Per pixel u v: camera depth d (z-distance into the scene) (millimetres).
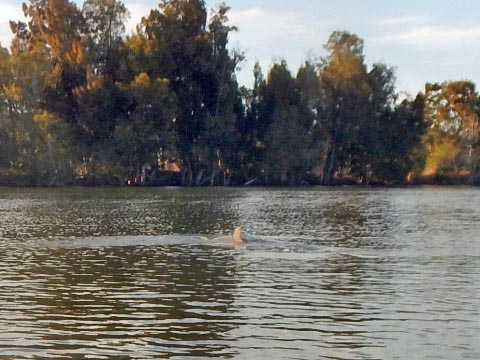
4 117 106188
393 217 55094
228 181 124812
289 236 39969
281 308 20156
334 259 30094
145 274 26000
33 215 54656
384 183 134375
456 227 46188
